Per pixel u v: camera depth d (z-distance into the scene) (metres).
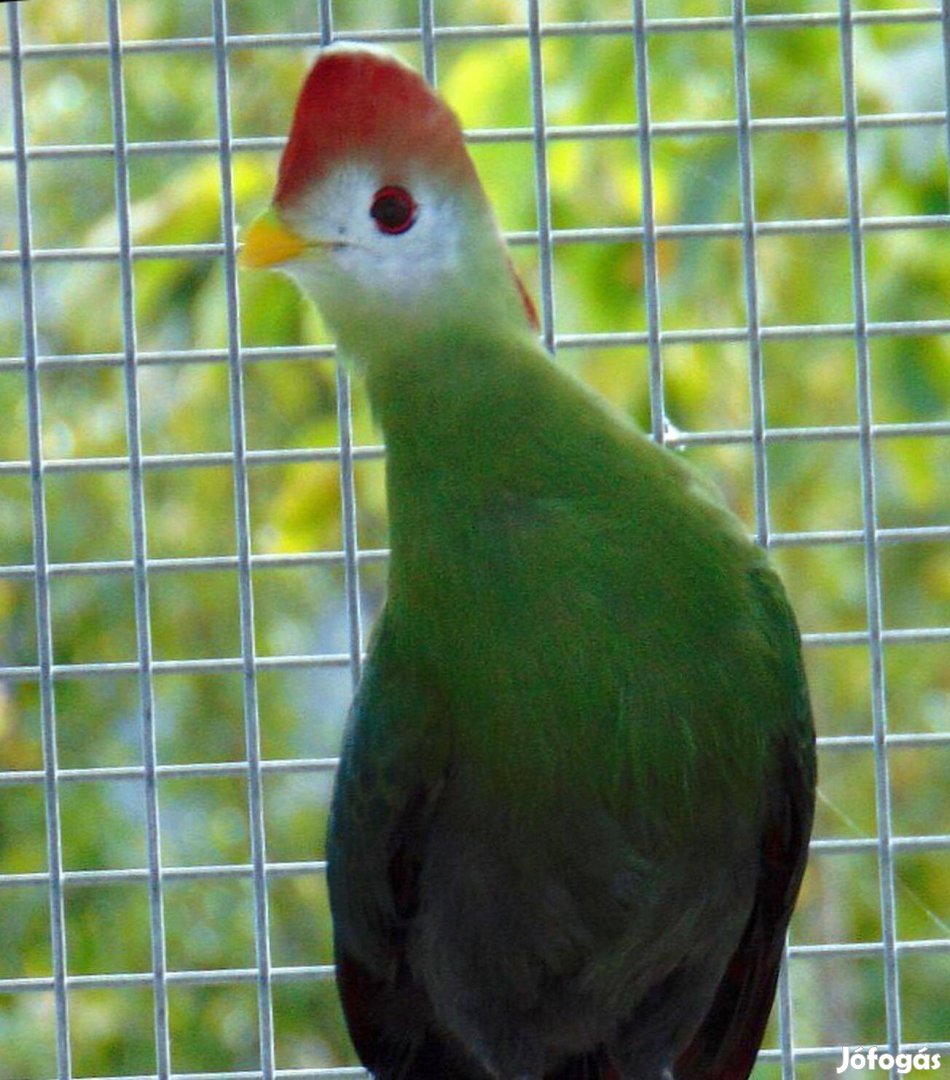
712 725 5.87
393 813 6.05
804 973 10.23
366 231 5.75
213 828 11.16
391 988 6.36
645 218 6.76
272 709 11.36
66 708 11.06
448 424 5.79
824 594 10.32
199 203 9.80
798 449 9.89
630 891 5.91
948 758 10.52
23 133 6.65
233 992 10.95
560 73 9.16
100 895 10.86
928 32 9.41
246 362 6.83
